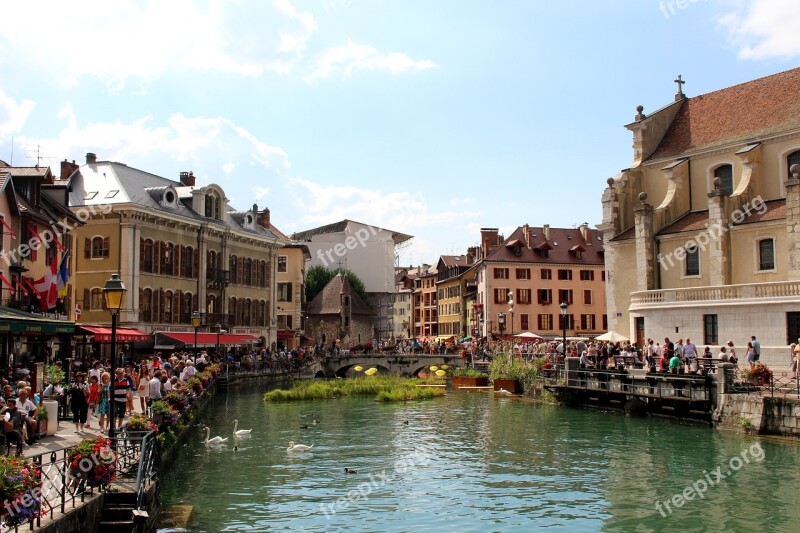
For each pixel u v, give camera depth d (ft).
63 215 138.92
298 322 288.71
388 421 118.93
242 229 231.09
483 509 60.95
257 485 69.15
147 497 50.08
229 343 196.95
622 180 174.09
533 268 297.33
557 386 138.72
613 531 54.80
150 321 181.68
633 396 119.65
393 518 58.08
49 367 87.86
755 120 158.81
